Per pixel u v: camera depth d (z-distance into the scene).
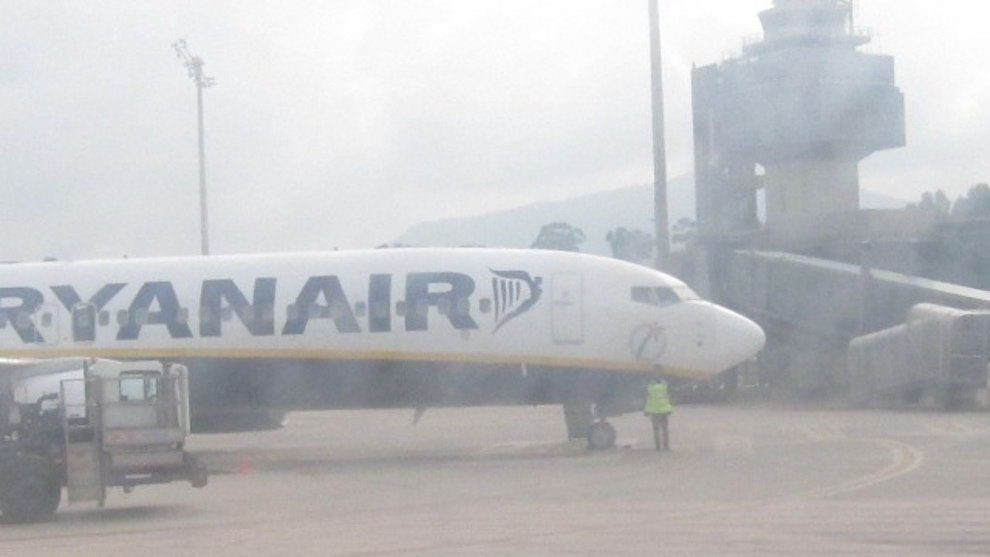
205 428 37.50
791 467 27.92
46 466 23.17
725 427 41.97
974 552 16.22
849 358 57.12
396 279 35.53
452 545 17.94
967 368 48.06
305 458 35.62
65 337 36.38
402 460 34.03
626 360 34.94
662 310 35.12
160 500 26.20
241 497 26.25
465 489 26.16
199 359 35.84
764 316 62.22
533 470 29.73
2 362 24.73
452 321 35.00
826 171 83.06
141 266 37.22
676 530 18.70
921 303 55.12
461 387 35.34
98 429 23.77
